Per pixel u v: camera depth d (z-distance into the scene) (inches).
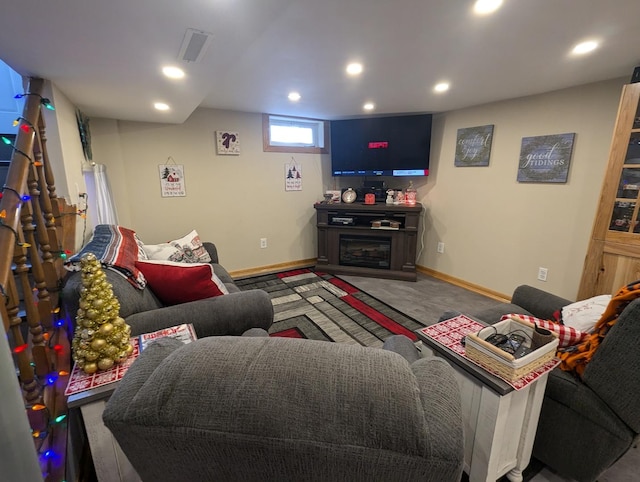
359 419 20.8
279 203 164.4
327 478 22.6
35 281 52.8
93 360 41.4
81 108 100.8
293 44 68.9
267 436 20.8
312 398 21.2
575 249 106.4
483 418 44.4
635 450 58.1
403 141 151.4
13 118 90.3
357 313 115.9
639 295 41.4
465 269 143.9
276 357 23.3
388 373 22.5
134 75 70.5
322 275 158.6
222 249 153.3
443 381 26.7
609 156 84.5
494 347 42.6
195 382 22.2
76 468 47.9
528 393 45.8
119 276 57.3
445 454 20.7
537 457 53.8
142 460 25.0
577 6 53.6
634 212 81.7
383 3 52.7
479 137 130.6
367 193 163.8
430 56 75.9
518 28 61.9
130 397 23.2
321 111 143.3
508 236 125.4
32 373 44.3
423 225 163.2
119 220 125.8
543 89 105.3
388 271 153.7
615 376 41.9
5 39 51.3
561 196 108.2
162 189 134.6
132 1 41.0
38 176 58.5
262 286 143.1
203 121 138.3
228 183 148.9
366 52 73.9
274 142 161.5
